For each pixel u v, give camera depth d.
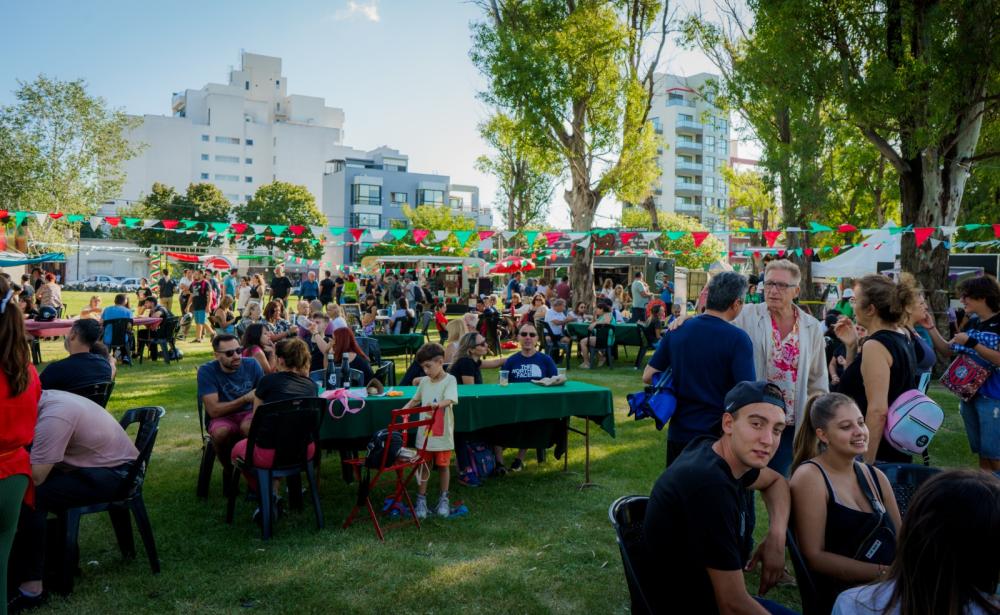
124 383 10.40
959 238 21.36
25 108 32.97
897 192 26.02
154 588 3.67
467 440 5.78
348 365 6.00
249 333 6.53
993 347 4.40
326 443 5.40
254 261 55.94
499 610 3.50
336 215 82.44
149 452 3.87
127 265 65.44
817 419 2.65
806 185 20.97
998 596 1.60
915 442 3.24
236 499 5.23
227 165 92.31
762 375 3.68
